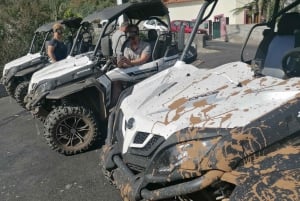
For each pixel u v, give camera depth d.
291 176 2.02
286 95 2.42
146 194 2.46
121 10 6.03
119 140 3.02
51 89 5.45
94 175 4.52
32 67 8.71
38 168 4.93
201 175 2.26
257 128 2.22
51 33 9.90
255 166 2.13
